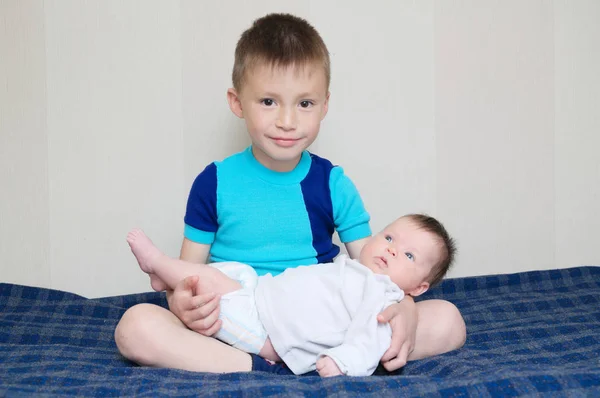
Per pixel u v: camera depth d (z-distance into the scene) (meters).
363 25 1.89
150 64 1.84
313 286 1.25
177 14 1.84
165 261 1.29
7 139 1.82
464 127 1.95
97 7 1.82
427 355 1.27
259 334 1.23
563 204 2.02
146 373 1.09
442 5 1.92
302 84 1.34
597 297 1.67
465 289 1.81
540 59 1.98
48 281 1.86
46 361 1.21
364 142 1.91
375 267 1.34
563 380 0.95
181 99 1.85
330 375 1.09
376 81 1.91
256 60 1.35
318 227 1.50
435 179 1.95
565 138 2.01
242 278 1.33
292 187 1.49
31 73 1.81
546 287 1.83
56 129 1.83
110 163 1.85
